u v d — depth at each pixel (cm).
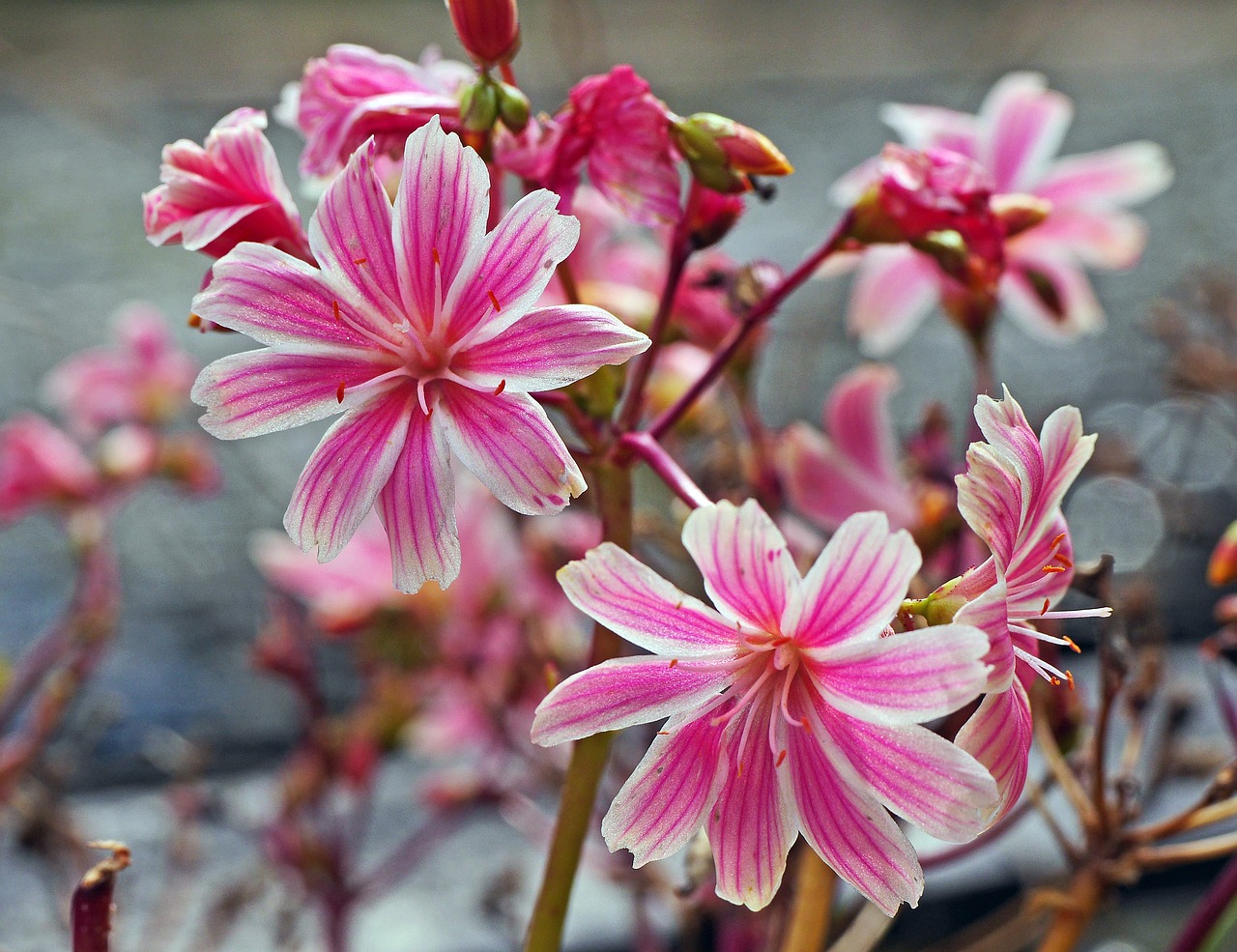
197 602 48
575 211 28
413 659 33
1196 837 38
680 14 90
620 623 21
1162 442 49
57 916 34
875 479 28
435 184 21
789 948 25
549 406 23
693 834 21
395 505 21
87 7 85
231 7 87
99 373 40
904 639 20
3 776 32
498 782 35
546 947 23
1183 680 38
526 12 55
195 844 36
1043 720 25
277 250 21
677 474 22
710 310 28
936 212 24
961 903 36
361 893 33
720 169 23
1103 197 29
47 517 53
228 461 52
